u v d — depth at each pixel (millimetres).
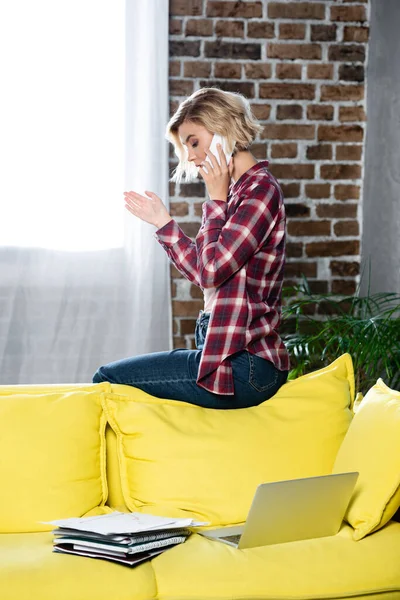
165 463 2223
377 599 1899
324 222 3963
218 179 2299
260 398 2369
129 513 2084
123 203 3775
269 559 1911
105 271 3789
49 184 3730
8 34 3676
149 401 2344
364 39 3924
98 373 2457
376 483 2037
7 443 2156
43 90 3705
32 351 3760
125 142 3752
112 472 2326
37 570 1813
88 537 1918
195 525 1999
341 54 3916
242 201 2281
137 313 3801
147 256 3781
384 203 3639
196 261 2318
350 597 1885
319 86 3918
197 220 3863
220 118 2295
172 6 3797
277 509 1944
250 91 3871
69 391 2338
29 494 2127
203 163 2295
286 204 3932
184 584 1830
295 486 1938
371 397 2260
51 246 3750
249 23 3854
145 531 1934
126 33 3719
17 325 3744
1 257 3723
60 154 3729
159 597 1816
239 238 2213
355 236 3992
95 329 3795
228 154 2330
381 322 3035
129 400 2322
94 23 3719
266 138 3902
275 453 2258
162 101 3762
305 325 3896
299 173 3932
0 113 3686
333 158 3947
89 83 3730
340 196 3965
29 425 2191
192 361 2342
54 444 2180
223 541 2020
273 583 1856
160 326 3830
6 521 2107
